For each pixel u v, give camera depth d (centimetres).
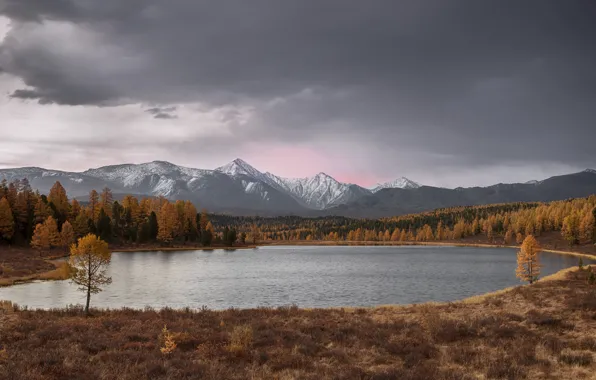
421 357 1894
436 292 6009
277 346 2092
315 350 2020
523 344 2073
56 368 1563
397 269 9700
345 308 3550
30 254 10438
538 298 3456
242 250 18338
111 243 15225
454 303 3578
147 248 15762
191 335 2297
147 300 5259
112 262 10806
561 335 2300
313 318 2981
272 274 8550
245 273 8694
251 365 1736
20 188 14162
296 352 1962
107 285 6625
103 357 1769
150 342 2128
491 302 3469
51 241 11369
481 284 6925
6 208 11175
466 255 15000
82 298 5288
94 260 3484
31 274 7488
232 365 1723
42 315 3114
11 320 2792
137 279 7444
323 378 1520
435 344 2161
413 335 2347
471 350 1980
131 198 18725
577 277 4572
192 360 1781
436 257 13988
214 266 10250
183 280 7369
